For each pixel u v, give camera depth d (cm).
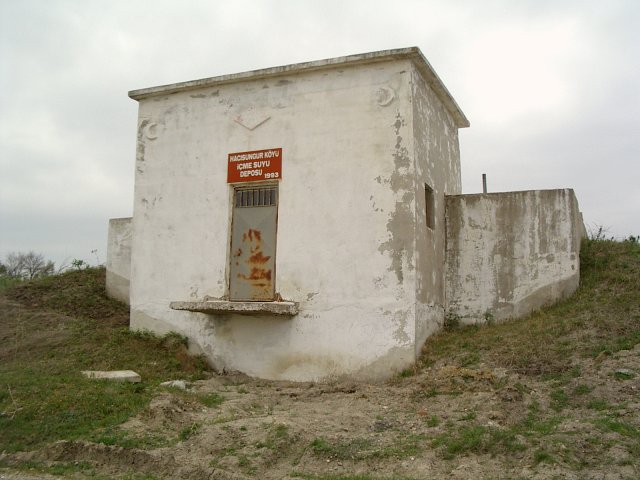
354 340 1030
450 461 616
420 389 871
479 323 1150
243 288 1143
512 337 998
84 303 1416
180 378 1056
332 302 1057
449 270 1195
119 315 1368
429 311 1080
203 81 1211
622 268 1123
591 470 561
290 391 975
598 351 857
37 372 991
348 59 1081
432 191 1154
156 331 1211
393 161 1048
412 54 1045
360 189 1066
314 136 1115
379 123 1067
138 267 1248
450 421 726
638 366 782
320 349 1054
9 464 684
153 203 1252
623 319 937
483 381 845
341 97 1104
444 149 1277
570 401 740
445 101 1272
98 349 1133
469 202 1204
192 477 618
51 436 740
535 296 1123
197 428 737
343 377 1027
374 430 727
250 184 1167
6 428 752
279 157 1140
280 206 1126
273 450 665
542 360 874
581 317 987
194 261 1195
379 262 1033
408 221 1021
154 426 755
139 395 878
